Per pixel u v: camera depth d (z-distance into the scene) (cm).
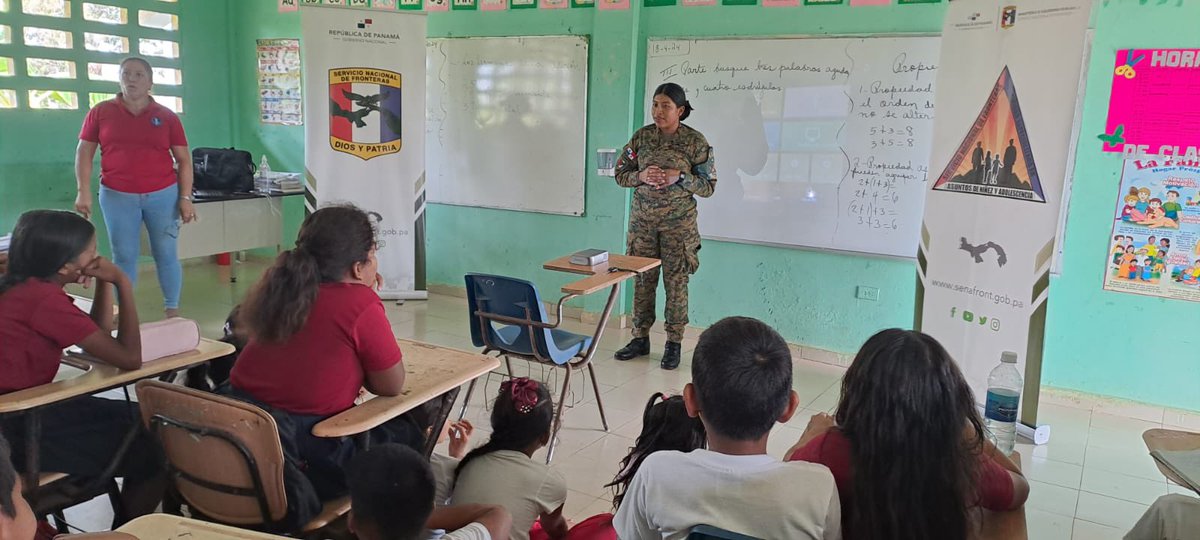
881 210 439
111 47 582
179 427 179
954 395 135
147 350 210
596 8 502
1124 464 332
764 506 126
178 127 467
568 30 520
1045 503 298
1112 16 357
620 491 250
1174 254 362
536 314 311
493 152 565
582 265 349
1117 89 361
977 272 355
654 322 484
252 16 651
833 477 133
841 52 435
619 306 532
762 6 457
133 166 452
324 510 192
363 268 201
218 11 651
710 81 477
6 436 188
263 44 650
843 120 441
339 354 192
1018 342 338
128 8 588
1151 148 358
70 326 194
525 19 536
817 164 454
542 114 538
